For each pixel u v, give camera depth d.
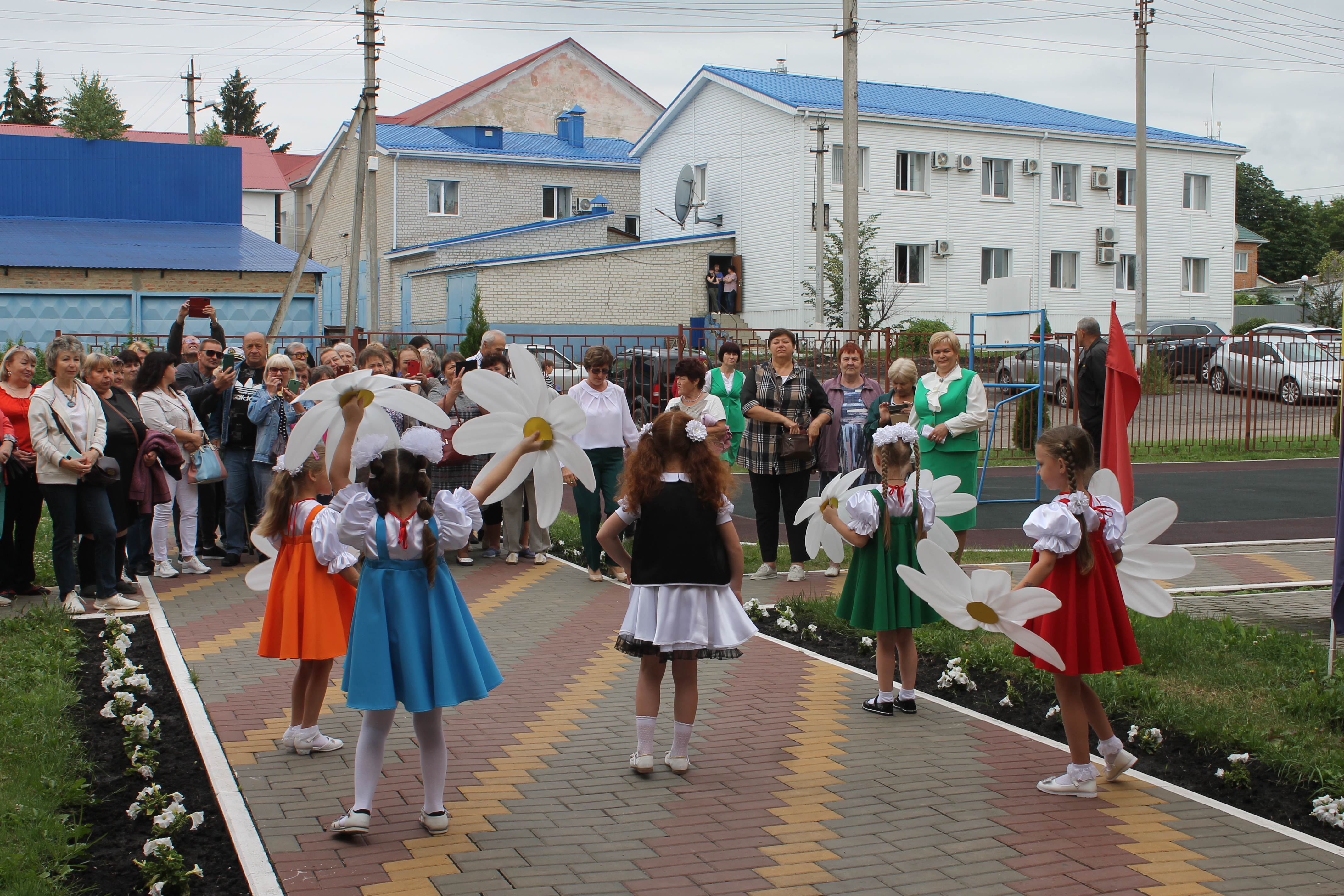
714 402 9.55
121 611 7.77
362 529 4.06
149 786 4.67
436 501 4.16
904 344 18.81
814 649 7.19
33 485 8.11
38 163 28.22
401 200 39.75
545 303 33.34
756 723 5.68
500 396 4.30
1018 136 36.81
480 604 8.42
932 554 4.55
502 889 3.78
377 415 4.48
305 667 5.05
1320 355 21.73
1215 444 19.80
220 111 79.56
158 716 5.65
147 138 49.28
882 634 5.81
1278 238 78.81
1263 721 5.62
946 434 8.27
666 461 4.88
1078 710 4.68
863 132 34.72
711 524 4.84
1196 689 6.22
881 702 5.82
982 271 36.78
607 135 48.59
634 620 4.84
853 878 3.91
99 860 4.03
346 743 5.26
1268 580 9.46
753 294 36.09
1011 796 4.71
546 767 5.00
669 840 4.22
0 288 24.11
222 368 9.01
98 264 24.83
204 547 9.92
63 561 7.66
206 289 26.16
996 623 4.62
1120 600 4.74
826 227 34.44
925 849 4.17
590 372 9.16
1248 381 20.02
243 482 9.46
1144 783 4.89
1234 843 4.27
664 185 40.31
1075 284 38.25
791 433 9.10
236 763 4.95
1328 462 18.45
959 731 5.57
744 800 4.63
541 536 10.19
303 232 47.53
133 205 29.09
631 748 5.27
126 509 8.08
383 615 4.09
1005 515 13.20
